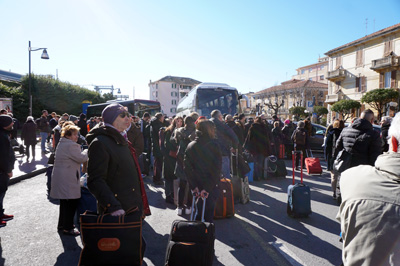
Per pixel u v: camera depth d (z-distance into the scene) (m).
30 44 23.36
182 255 2.73
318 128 13.84
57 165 4.09
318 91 59.84
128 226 2.25
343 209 1.33
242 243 3.93
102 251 2.22
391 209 1.16
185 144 4.96
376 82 33.75
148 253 3.63
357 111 35.81
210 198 3.67
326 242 3.97
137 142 5.41
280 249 3.74
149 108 21.86
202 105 14.65
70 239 4.07
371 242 1.17
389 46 31.86
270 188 7.12
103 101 45.69
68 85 39.72
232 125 7.25
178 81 97.19
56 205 5.69
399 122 1.29
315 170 8.74
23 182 7.71
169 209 5.45
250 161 7.77
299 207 4.80
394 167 1.22
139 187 2.79
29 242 3.96
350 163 4.80
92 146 2.49
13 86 37.59
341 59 39.41
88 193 4.30
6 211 5.30
